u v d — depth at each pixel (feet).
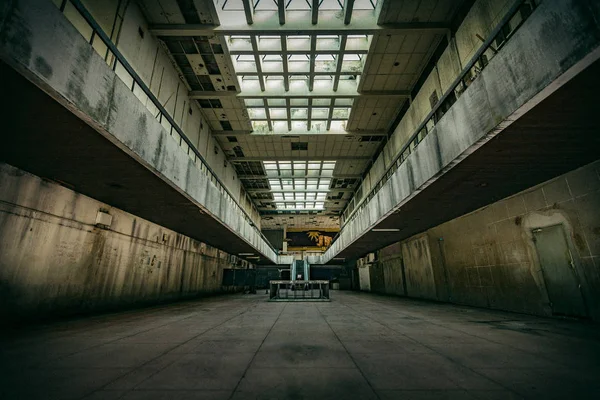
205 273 83.56
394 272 84.33
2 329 24.57
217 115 59.57
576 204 28.91
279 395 10.64
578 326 25.67
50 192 31.50
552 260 31.63
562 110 19.29
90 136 22.99
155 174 31.14
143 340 20.21
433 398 10.41
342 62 47.11
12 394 10.59
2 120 20.49
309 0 39.32
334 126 66.39
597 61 15.07
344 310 41.01
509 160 27.07
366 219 64.18
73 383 11.78
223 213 56.70
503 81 20.93
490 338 20.71
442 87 40.42
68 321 29.63
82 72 20.07
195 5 36.37
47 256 31.01
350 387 11.42
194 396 10.52
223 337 21.22
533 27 18.26
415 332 23.16
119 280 43.52
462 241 49.03
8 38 14.74
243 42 43.06
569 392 10.91
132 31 34.37
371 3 39.17
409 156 38.83
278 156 77.56
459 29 35.91
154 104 36.65
